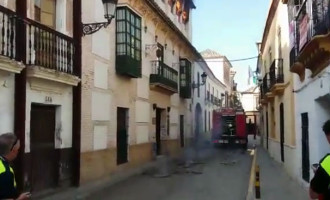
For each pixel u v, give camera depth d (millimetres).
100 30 14258
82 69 12797
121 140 16672
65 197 10773
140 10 18453
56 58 10961
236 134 31031
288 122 15133
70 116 12242
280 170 16625
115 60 15750
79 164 12414
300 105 12430
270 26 21547
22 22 9547
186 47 28812
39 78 10242
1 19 8867
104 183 13422
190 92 28922
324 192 3777
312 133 10516
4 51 8984
